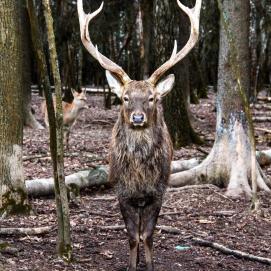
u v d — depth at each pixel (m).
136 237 6.24
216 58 37.19
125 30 26.02
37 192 9.45
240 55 10.35
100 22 22.34
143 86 6.17
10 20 7.86
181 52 6.66
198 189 10.22
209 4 25.23
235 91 10.48
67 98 25.91
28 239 7.18
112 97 29.34
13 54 7.93
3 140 8.06
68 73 26.39
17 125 8.12
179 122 14.49
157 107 6.27
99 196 9.90
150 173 6.16
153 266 6.38
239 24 10.30
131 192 6.24
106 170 10.23
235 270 6.61
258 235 8.04
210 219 8.70
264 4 25.23
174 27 13.59
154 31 13.66
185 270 6.52
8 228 7.33
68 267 6.32
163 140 6.30
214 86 39.25
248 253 7.23
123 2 22.09
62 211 6.42
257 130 18.00
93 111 24.12
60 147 6.22
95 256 6.82
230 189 10.05
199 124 19.80
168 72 13.85
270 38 32.75
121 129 6.24
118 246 7.25
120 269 6.39
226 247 7.31
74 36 25.75
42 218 8.20
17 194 8.20
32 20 5.97
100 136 16.67
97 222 8.32
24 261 6.38
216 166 10.56
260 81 33.62
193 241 7.51
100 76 34.88
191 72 29.17
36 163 12.12
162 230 7.93
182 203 9.48
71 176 9.95
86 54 29.64
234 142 10.47
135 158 6.12
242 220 8.68
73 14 23.78
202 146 14.56
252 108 26.94
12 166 8.14
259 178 10.36
